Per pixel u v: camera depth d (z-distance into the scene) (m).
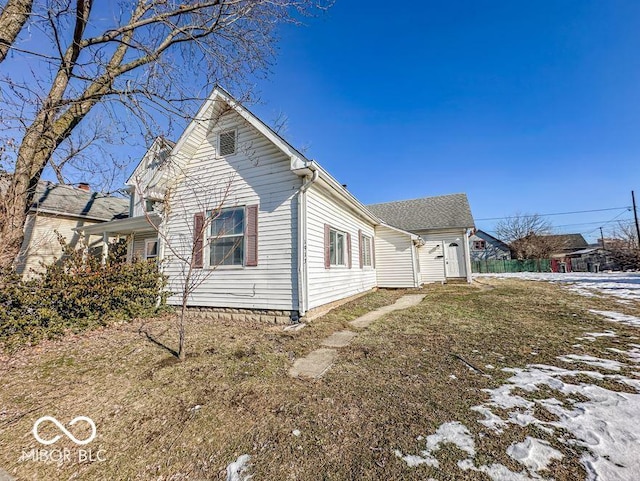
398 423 2.45
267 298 6.67
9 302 4.93
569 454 1.96
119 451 2.31
